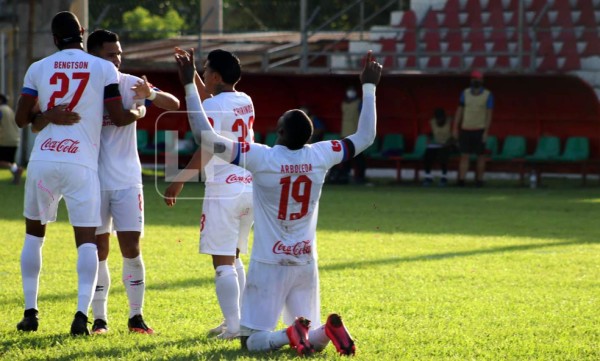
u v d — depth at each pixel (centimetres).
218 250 2130
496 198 6222
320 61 9231
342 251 3759
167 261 3444
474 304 2630
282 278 1953
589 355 2023
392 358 1942
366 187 7131
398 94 7944
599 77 8244
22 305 2558
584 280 3061
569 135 7606
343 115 7325
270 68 8438
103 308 2259
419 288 2898
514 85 7462
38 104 2172
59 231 4303
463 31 8056
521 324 2356
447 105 7888
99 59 2153
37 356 1916
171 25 12188
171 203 2145
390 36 9256
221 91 2162
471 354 1997
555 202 5947
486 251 3772
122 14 10762
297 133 1911
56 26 2161
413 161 7581
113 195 2202
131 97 2217
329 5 12150
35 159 2148
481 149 7081
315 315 2012
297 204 1930
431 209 5475
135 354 1933
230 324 2133
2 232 4228
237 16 12681
